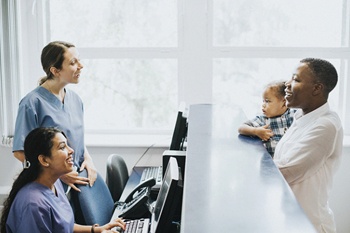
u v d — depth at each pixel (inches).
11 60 126.7
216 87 138.6
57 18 138.1
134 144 130.1
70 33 138.6
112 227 77.8
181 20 134.3
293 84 66.1
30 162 72.5
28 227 68.8
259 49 134.0
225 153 57.6
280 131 79.0
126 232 75.3
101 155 132.6
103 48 136.7
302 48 133.2
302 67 65.5
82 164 97.3
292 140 66.9
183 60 135.9
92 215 85.9
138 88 140.6
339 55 132.8
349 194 129.4
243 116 90.6
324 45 134.6
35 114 90.7
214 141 65.4
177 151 82.7
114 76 140.3
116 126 143.2
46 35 138.0
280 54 133.9
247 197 40.5
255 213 36.6
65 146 74.1
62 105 95.1
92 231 78.2
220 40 136.7
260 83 137.3
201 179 45.9
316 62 65.1
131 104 141.7
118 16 137.6
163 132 140.6
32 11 134.0
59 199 75.8
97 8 137.6
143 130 141.0
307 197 63.9
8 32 125.6
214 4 135.0
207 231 33.3
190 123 80.9
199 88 136.8
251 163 52.4
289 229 33.5
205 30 133.8
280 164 63.6
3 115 128.3
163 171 80.3
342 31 134.2
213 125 79.0
